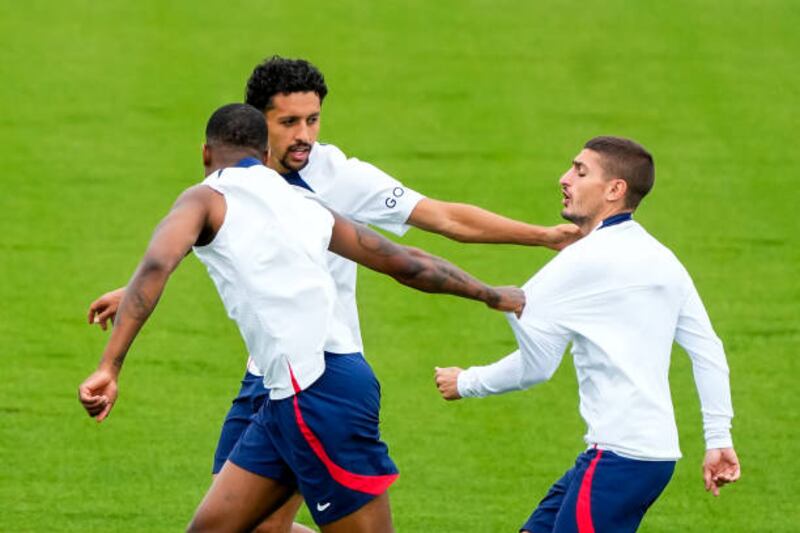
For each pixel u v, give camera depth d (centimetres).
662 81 5262
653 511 2791
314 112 2159
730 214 4366
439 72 5300
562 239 2316
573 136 4859
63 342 3562
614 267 2048
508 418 3206
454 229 2291
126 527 2661
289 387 1942
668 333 2072
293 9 5781
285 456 1997
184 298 3831
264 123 2011
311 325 1919
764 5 5897
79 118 4922
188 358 3494
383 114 4984
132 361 3462
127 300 1783
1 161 4609
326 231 1927
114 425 3128
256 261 1895
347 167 2253
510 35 5597
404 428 3141
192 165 4647
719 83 5256
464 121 4953
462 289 1983
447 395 2175
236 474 2036
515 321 2047
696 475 2956
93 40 5459
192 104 5041
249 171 1939
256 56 5369
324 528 2009
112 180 4516
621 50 5488
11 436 3056
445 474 2925
